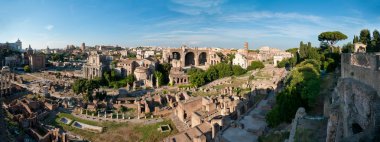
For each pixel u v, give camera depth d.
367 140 30.11
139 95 143.38
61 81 169.50
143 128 95.88
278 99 65.81
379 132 30.56
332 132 39.91
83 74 185.50
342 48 133.62
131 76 173.88
